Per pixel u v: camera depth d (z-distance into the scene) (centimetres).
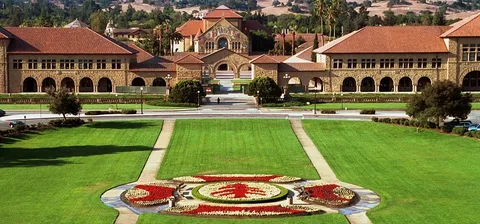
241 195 8056
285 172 9556
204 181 8869
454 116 12469
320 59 19900
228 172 9550
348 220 7131
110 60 18875
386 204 7744
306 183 8862
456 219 7131
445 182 8819
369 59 18988
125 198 8006
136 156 10506
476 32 18775
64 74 18825
